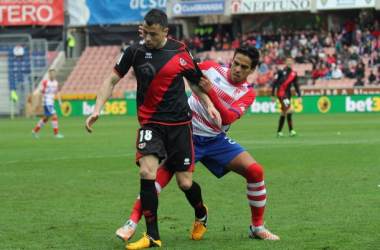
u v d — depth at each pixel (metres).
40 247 16.20
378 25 100.00
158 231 16.81
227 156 16.98
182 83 16.33
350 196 23.09
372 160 33.53
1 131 67.88
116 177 29.70
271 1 103.25
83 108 105.00
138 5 112.81
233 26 111.50
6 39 117.81
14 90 111.62
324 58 99.12
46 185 27.34
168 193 24.83
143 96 16.20
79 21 116.25
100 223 19.33
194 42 109.31
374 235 16.86
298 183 26.45
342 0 98.81
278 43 105.50
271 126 66.50
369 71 96.50
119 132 62.59
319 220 19.09
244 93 17.27
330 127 62.25
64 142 50.97
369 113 89.81
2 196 24.56
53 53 114.38
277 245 16.06
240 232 17.86
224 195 24.20
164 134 16.19
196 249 15.79
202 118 17.05
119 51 113.38
